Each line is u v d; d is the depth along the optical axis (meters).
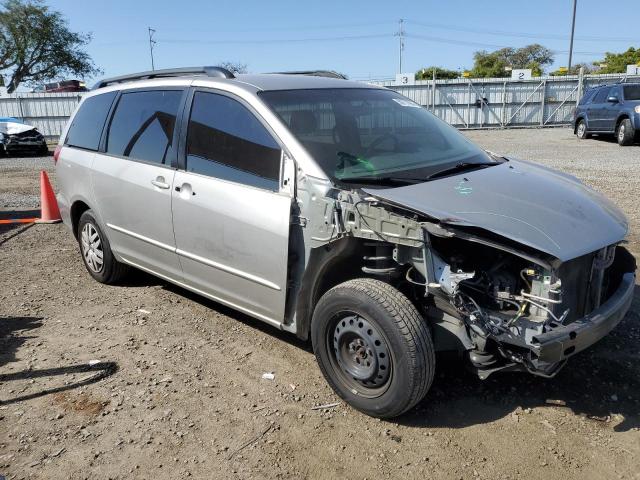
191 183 4.16
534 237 2.96
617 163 13.08
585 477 2.84
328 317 3.36
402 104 4.58
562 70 32.75
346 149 3.70
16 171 14.91
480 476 2.86
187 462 3.02
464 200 3.24
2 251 7.06
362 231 3.18
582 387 3.61
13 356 4.21
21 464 3.03
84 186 5.38
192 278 4.40
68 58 43.28
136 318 4.84
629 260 3.78
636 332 4.30
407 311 3.06
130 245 5.00
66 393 3.70
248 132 3.85
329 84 4.40
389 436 3.19
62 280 5.89
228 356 4.13
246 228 3.75
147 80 4.95
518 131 25.97
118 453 3.11
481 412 3.38
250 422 3.35
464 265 3.17
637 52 53.72
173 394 3.66
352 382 3.40
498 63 60.75
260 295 3.83
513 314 3.00
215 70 4.33
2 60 42.50
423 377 3.05
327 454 3.06
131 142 4.87
